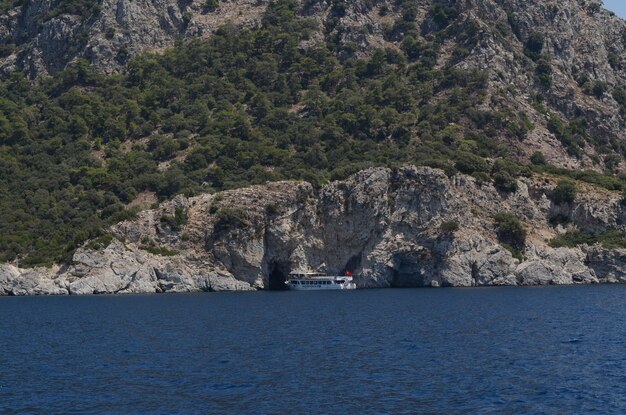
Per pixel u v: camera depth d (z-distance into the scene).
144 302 199.88
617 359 102.12
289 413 77.75
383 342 119.06
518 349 110.88
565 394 83.50
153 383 91.25
